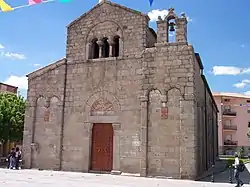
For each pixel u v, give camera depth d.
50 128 28.55
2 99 40.00
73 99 28.36
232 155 82.56
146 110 25.31
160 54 25.78
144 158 24.62
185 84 24.59
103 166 26.64
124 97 26.55
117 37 28.14
